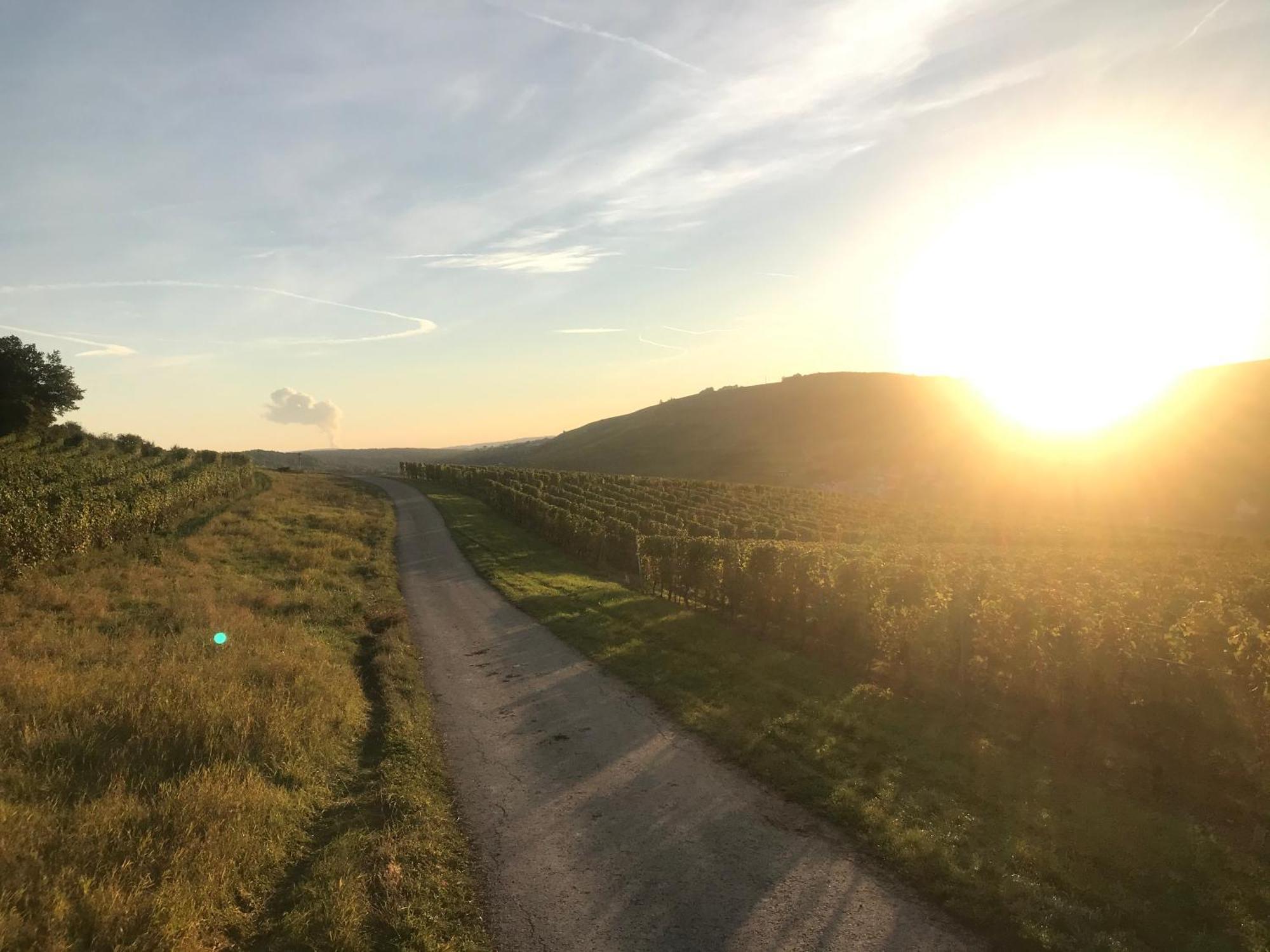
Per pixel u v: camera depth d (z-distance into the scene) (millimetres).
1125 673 9336
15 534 18406
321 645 14805
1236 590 16188
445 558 31094
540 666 14477
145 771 8078
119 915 5367
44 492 23125
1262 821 7406
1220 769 8305
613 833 7566
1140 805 7781
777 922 5918
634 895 6410
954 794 7996
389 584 24469
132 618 16031
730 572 18219
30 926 5090
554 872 6844
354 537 36719
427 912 6105
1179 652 8805
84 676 10898
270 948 5605
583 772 9211
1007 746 9523
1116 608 10680
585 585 23953
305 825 7637
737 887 6453
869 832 7191
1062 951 5359
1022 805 7672
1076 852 6703
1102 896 6020
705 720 10648
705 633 16250
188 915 5586
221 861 6336
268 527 34719
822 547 23469
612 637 16297
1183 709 8578
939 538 50844
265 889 6383
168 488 34531
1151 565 30516
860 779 8398
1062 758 9094
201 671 11492
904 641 12883
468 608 20812
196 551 25625
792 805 7984
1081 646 9891
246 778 8047
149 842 6453
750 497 66062
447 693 12914
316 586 22047
